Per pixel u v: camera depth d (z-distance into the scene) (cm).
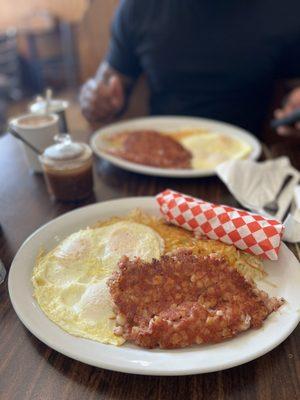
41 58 166
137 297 26
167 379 23
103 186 45
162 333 24
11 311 28
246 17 71
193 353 23
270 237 30
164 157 51
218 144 55
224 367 22
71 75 170
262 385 22
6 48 154
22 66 170
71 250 31
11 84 160
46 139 46
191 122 62
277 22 71
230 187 41
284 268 30
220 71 74
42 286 29
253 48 73
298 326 26
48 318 26
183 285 27
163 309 26
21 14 163
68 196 41
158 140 54
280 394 22
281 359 24
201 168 49
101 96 68
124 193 44
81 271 30
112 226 34
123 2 76
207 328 24
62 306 27
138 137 54
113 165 50
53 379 23
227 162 45
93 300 27
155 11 74
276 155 54
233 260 30
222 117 77
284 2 71
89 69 97
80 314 26
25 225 38
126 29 76
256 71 74
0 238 36
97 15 89
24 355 24
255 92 77
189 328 24
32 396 22
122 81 79
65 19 165
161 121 62
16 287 28
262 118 80
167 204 35
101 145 53
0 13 161
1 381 23
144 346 24
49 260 31
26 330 26
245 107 77
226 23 72
